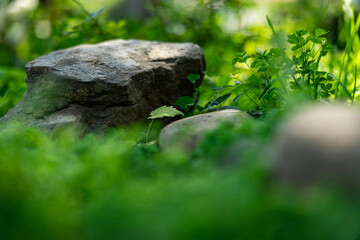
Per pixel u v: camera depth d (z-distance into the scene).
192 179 2.53
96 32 6.91
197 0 8.24
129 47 4.86
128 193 2.38
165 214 2.16
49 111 4.22
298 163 2.22
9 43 10.39
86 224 2.23
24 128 4.18
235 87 4.70
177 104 4.69
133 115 4.38
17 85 6.42
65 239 2.21
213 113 3.91
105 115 4.23
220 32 7.75
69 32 6.75
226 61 6.89
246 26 7.92
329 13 8.19
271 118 3.64
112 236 2.13
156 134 4.61
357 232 1.98
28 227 2.23
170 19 8.43
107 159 2.81
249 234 2.00
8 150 3.03
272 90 4.58
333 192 2.09
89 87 4.14
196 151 3.10
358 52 5.62
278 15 8.48
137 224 2.12
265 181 2.34
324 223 1.96
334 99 4.66
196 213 2.06
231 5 8.08
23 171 2.63
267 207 2.08
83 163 3.03
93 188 2.62
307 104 3.88
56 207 2.32
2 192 2.41
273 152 2.38
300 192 2.20
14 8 10.20
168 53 4.78
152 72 4.46
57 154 3.23
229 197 2.15
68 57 4.43
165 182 2.57
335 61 5.96
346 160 2.15
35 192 2.50
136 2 11.54
